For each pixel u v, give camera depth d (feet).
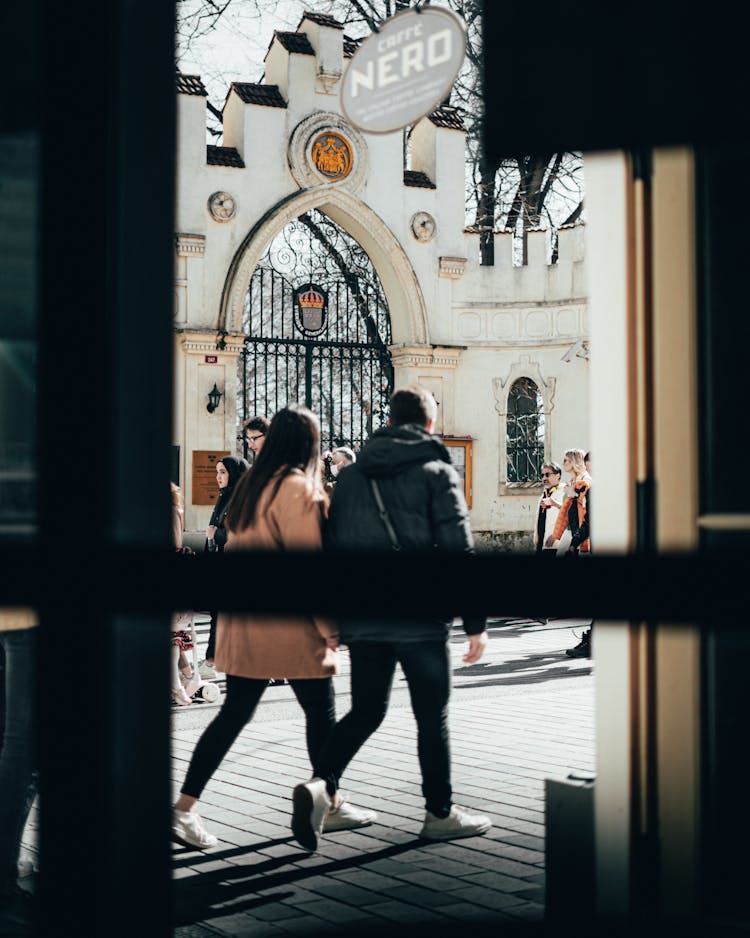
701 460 6.72
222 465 29.04
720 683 6.66
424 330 68.33
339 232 69.72
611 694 6.98
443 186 69.51
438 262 69.21
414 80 25.61
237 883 12.76
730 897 6.64
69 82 4.39
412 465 14.16
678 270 6.84
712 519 6.64
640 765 6.84
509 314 70.33
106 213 4.40
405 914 11.58
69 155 4.39
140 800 4.28
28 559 4.25
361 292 69.72
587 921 8.55
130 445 4.41
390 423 14.79
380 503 14.15
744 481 6.61
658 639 6.78
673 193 6.88
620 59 5.35
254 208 64.44
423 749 14.49
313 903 12.00
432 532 14.21
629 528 6.90
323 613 4.10
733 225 6.71
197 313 62.80
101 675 4.19
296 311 66.18
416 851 14.01
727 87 5.21
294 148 65.26
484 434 70.08
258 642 14.07
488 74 5.59
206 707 24.84
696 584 4.20
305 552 4.15
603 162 7.18
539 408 70.69
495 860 13.58
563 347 69.72
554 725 22.56
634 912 6.83
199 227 63.10
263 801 16.67
